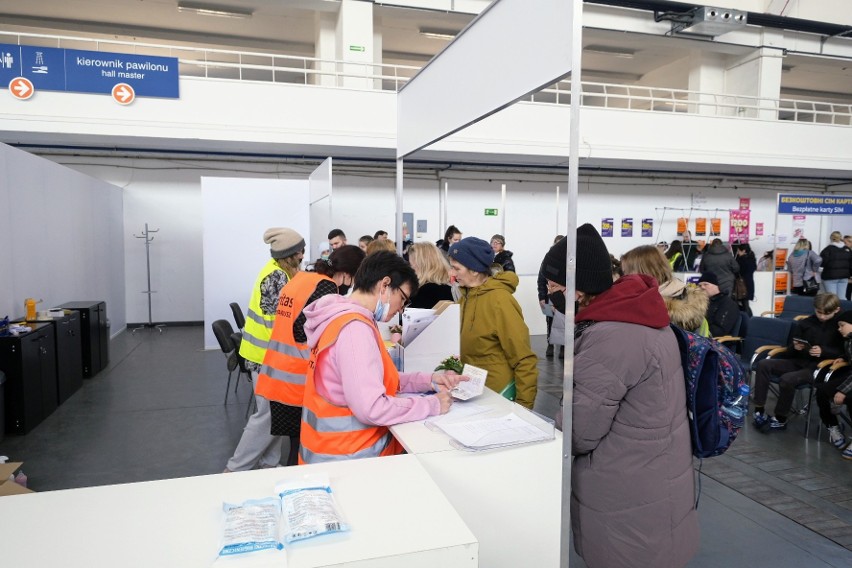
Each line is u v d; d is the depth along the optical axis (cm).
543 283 634
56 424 428
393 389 176
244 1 930
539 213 1077
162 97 718
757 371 428
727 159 962
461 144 834
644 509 143
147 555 103
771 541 264
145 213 894
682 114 937
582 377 142
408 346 215
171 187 902
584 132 889
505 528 163
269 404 292
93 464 353
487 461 159
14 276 461
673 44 1070
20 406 402
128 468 348
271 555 102
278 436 303
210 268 703
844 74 1354
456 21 1069
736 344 511
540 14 150
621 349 139
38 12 991
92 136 712
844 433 411
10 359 398
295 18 1029
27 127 669
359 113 802
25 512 119
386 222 998
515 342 216
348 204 977
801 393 478
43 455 367
